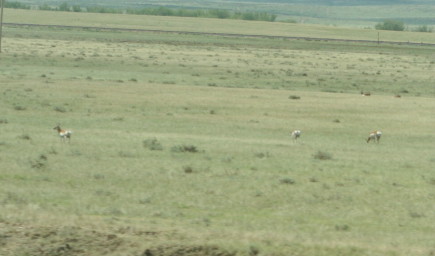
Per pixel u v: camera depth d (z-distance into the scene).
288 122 159.62
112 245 51.84
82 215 61.00
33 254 50.78
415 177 97.38
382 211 74.69
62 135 117.25
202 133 139.25
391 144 136.12
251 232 57.03
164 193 80.12
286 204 76.94
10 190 77.06
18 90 192.38
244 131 144.88
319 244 52.81
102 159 101.56
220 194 81.06
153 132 137.25
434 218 71.19
